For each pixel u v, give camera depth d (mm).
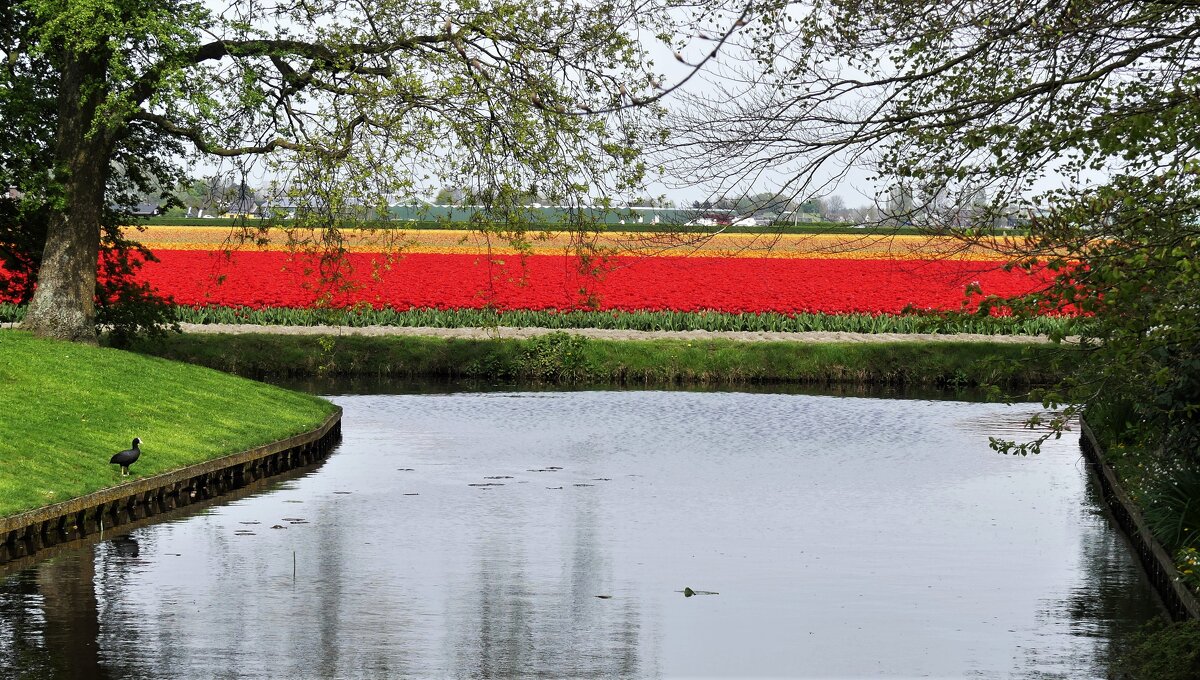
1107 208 9023
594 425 25156
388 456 21312
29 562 13438
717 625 11250
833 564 13727
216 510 16547
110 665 9836
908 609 11867
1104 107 9719
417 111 20656
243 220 22141
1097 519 16438
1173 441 14703
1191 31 9422
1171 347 12281
